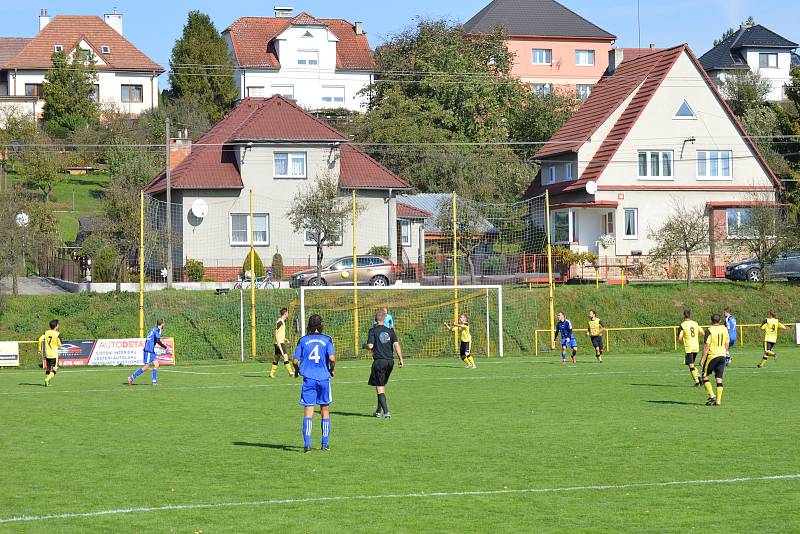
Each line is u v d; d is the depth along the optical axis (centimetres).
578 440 2720
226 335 6209
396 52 14475
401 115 12019
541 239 8800
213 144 8475
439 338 6303
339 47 15075
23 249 7169
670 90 8712
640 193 8594
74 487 2167
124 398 3906
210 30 14525
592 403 3569
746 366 5209
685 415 3216
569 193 8956
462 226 8069
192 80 14212
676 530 1766
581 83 16788
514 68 16512
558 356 6156
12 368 5794
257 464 2416
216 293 6594
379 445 2670
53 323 4541
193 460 2477
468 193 10325
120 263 6975
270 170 8244
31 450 2650
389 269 7362
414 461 2434
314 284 7294
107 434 2928
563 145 9162
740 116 13012
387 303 6494
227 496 2064
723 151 8794
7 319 6288
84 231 8912
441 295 6606
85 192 11962
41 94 14238
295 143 8262
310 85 14650
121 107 14150
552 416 3219
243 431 2964
